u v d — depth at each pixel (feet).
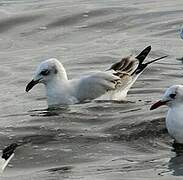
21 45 81.87
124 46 77.30
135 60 64.59
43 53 77.71
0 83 68.54
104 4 92.53
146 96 61.57
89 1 94.84
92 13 89.04
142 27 83.82
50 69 61.77
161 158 47.24
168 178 43.16
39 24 87.51
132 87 64.34
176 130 50.01
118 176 43.75
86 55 74.95
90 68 70.59
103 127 53.31
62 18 88.38
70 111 58.29
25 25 87.61
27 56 77.25
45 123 54.90
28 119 56.24
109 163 46.68
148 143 50.08
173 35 80.48
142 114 55.36
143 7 90.53
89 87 61.46
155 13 87.76
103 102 60.59
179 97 50.75
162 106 56.75
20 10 92.48
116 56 73.92
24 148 50.01
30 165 47.32
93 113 57.06
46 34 84.53
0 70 72.49
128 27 84.33
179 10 88.38
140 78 66.39
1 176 45.03
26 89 62.28
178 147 49.44
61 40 82.28
